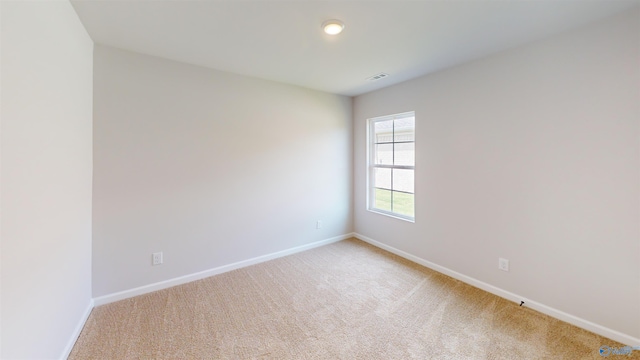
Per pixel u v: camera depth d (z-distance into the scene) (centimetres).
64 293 162
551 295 210
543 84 208
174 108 257
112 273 233
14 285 111
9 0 106
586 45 186
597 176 185
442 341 184
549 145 207
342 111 396
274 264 318
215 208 287
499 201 240
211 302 234
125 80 231
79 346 177
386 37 207
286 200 343
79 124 186
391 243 357
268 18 180
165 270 259
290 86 339
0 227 102
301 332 194
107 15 177
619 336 179
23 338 117
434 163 296
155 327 199
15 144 111
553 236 207
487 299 238
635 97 168
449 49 230
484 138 249
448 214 284
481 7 166
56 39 147
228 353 173
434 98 292
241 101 299
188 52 237
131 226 240
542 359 166
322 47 227
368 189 396
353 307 227
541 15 175
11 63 108
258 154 316
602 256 185
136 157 240
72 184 174
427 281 274
